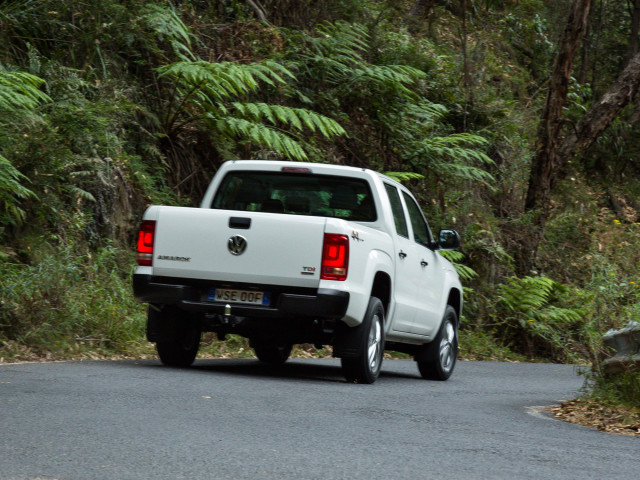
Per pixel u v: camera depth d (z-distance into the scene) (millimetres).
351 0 33688
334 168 15539
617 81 33750
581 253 34188
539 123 33594
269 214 13711
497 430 10375
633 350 12828
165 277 14055
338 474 7344
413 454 8414
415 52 33750
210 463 7453
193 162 24438
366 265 14062
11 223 18344
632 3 52375
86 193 19422
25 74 18391
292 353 21016
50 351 15422
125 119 22234
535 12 47344
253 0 29297
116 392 11109
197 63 22641
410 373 18906
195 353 15516
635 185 44781
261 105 23578
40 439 8023
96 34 22703
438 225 29344
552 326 28938
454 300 18953
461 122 33688
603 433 10922
